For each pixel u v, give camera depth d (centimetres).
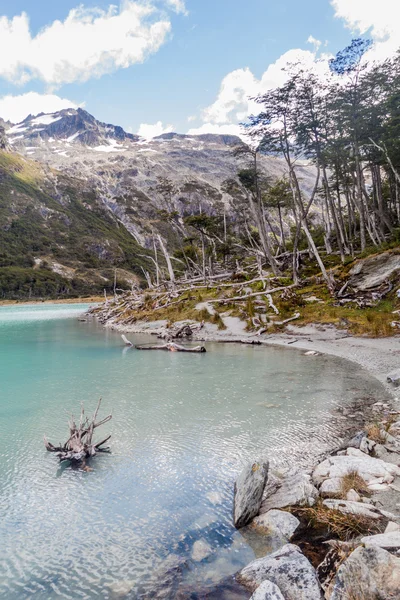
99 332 3775
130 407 1225
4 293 13838
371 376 1530
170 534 579
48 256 17888
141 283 17125
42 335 3531
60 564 523
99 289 16200
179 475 766
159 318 4016
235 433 974
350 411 1112
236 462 816
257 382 1516
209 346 2602
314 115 3784
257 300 3712
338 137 4081
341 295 3238
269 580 428
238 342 2705
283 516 582
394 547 458
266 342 2612
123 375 1734
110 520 620
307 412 1120
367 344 2183
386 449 810
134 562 521
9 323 5075
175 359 2131
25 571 510
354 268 3422
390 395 1251
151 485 729
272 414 1111
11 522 621
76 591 471
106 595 463
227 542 554
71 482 745
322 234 6328
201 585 467
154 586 473
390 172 4631
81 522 616
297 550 484
